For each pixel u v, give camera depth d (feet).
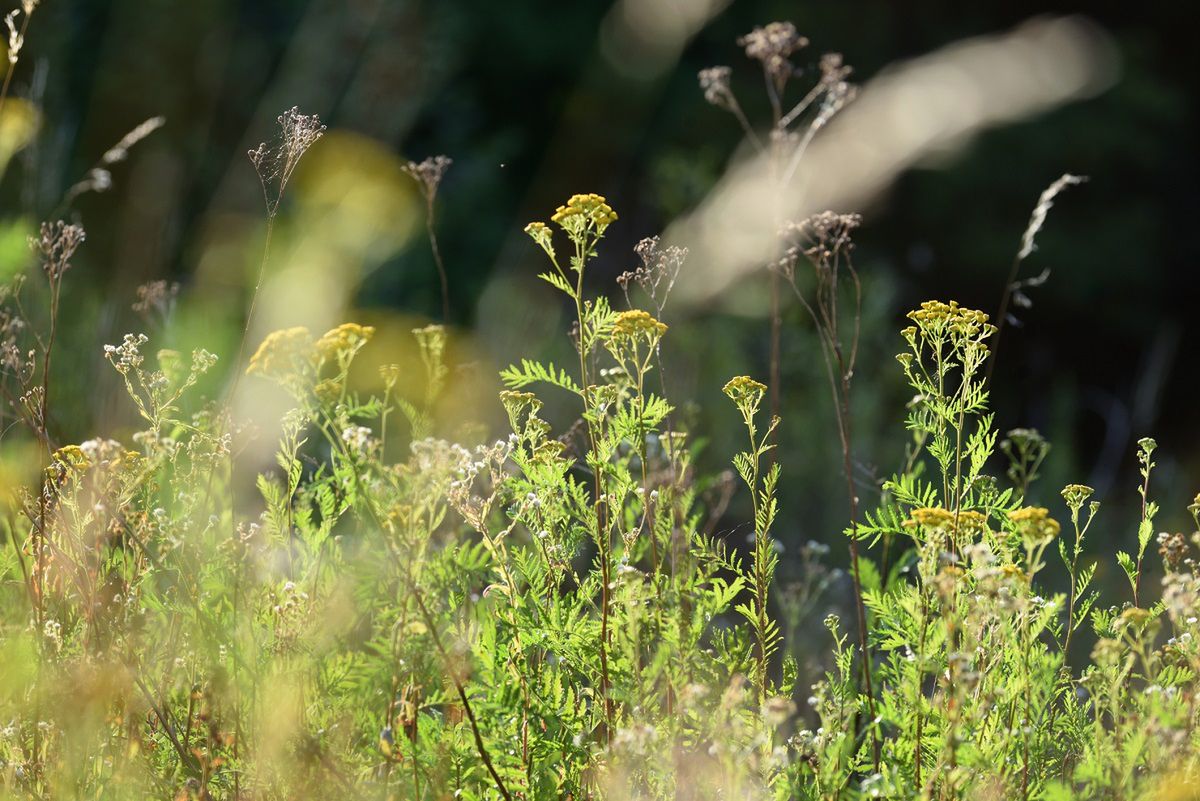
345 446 12.14
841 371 15.84
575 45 63.05
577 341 17.88
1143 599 32.12
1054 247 66.80
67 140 30.76
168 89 30.89
